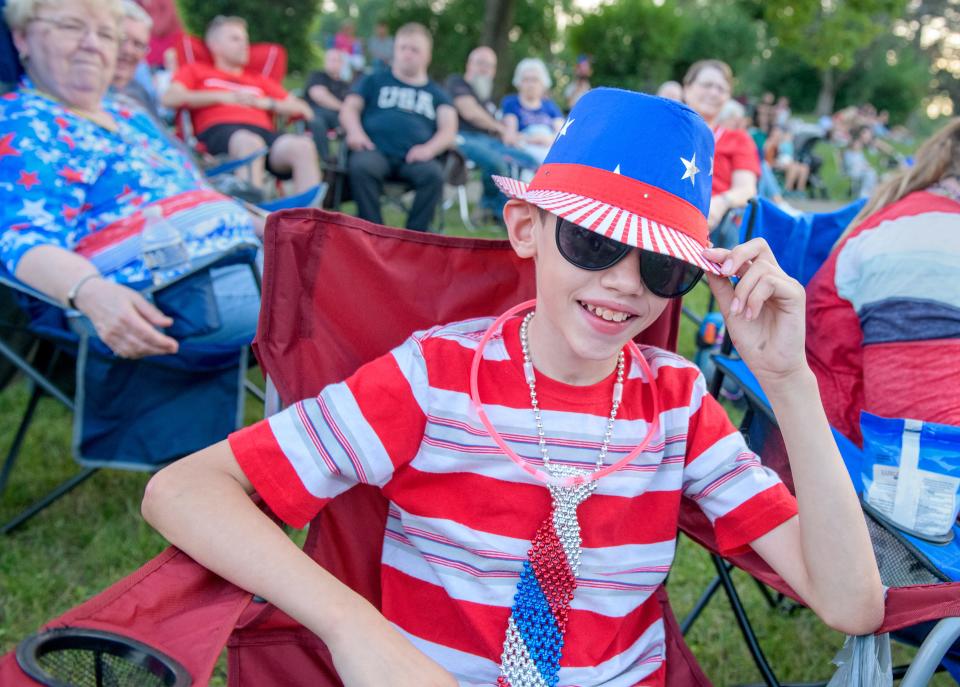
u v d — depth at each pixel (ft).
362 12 121.39
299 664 4.48
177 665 3.02
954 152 5.66
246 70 17.02
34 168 7.31
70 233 7.52
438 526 4.22
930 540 4.88
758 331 3.95
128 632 3.14
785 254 6.73
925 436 5.03
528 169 21.53
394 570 4.43
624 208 3.82
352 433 4.06
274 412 4.73
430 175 17.60
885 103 114.32
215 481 3.81
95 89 7.85
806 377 3.93
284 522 4.04
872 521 5.18
